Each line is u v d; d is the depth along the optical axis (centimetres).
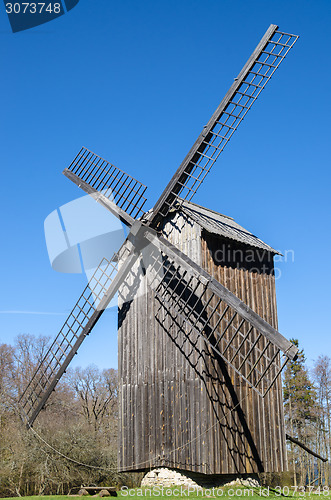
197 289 1970
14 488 2714
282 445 2070
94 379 5191
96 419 4647
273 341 1656
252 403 2011
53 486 2864
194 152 2016
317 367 5409
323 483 4625
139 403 2102
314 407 5197
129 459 2092
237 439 1927
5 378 3834
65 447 2842
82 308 2216
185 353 1970
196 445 1872
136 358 2156
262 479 2656
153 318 2114
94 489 1934
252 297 2153
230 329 2008
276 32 1916
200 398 1888
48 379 2258
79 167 2356
